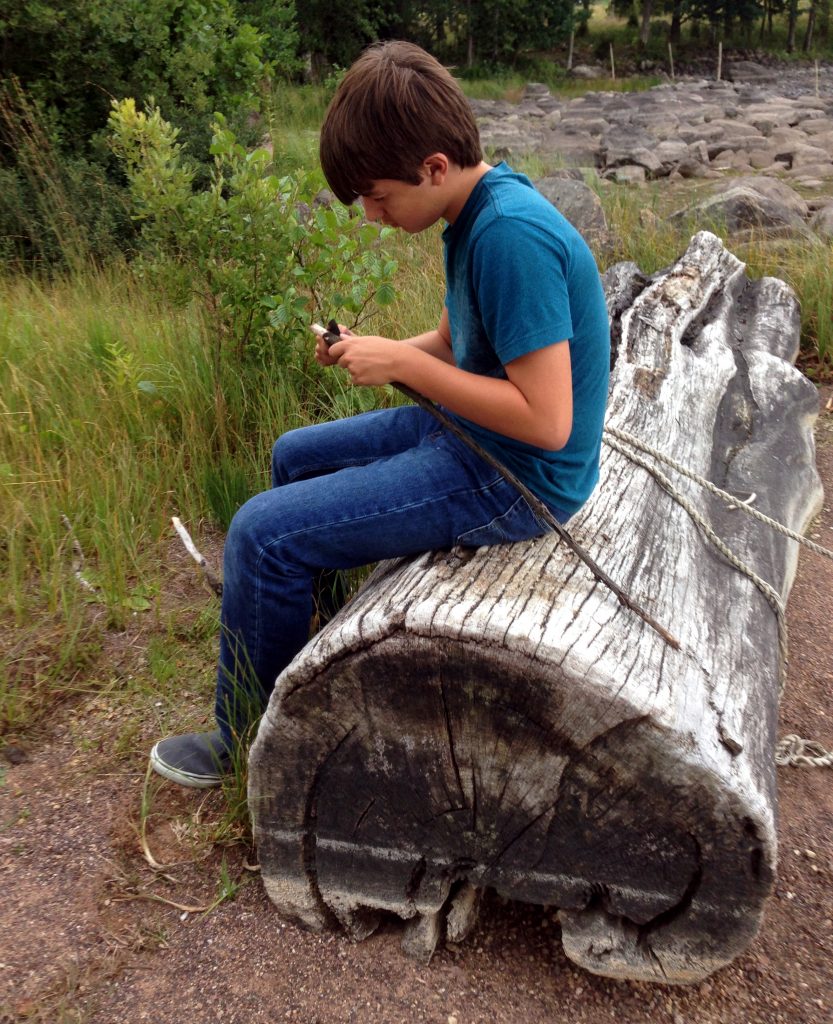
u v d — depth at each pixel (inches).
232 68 352.8
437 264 248.5
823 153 529.0
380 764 81.6
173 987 86.0
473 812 81.5
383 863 86.2
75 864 97.6
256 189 165.5
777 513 127.1
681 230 305.7
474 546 87.1
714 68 1438.2
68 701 119.8
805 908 94.7
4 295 233.3
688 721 73.4
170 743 106.3
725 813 73.2
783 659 101.4
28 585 138.9
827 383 226.4
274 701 81.2
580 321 79.7
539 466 83.0
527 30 1277.1
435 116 74.1
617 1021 83.9
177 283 173.8
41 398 172.2
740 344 181.5
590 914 84.0
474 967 89.1
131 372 174.1
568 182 296.8
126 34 316.2
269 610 89.2
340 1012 84.3
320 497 85.7
